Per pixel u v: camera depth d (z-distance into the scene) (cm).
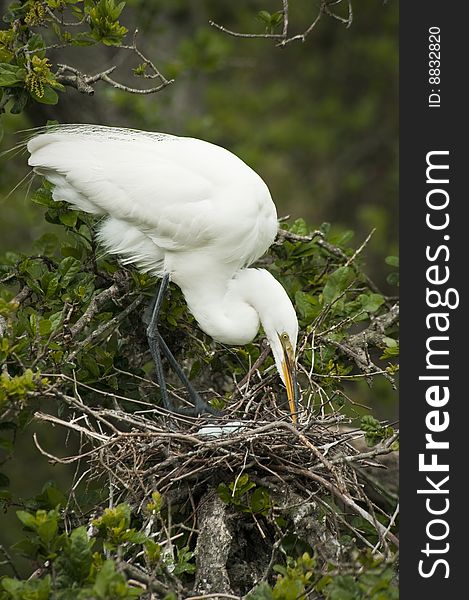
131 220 1069
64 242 1098
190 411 1029
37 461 1441
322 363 1031
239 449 872
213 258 1076
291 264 1150
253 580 852
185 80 1916
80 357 963
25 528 767
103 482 1001
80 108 1405
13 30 970
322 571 754
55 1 957
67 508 832
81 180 1052
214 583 807
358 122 2105
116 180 1053
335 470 830
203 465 853
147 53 1695
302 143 2092
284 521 845
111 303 1088
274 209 1107
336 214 2098
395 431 896
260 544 880
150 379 1159
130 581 730
